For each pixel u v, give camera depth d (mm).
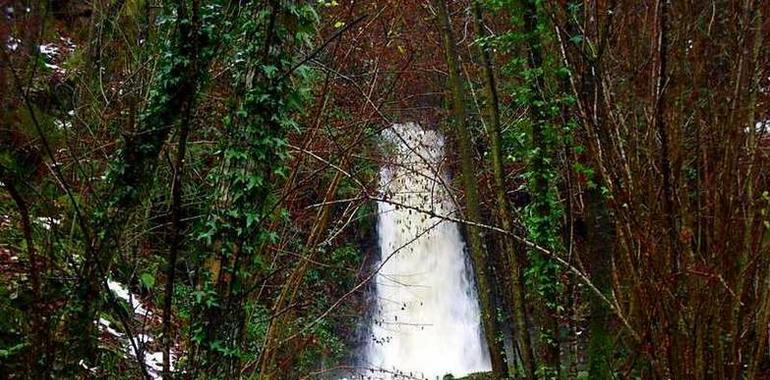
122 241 5250
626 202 3621
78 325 4281
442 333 15227
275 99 4504
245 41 4566
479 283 5191
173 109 4707
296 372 8664
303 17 4703
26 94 4145
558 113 5598
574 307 6367
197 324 4352
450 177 10258
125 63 6668
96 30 6820
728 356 3422
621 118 3846
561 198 6352
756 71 3432
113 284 5855
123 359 5328
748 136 3410
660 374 3451
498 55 7129
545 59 5590
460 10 8312
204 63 4645
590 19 4523
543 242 5980
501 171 5336
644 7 4164
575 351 6164
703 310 3357
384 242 14703
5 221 6145
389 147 9477
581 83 3811
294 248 8359
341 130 8164
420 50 9016
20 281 4949
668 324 3430
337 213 12359
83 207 4746
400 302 14789
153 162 4738
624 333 4887
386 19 9008
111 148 5781
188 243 5355
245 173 4422
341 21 8375
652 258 3510
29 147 4957
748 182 3348
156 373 5332
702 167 3584
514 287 5168
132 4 6656
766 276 3303
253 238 4480
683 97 3633
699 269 3322
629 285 3754
